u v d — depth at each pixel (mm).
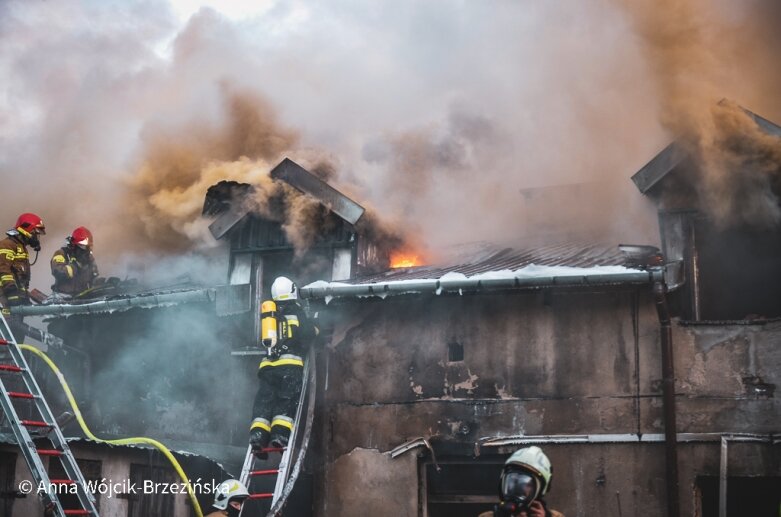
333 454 11422
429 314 11508
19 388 12898
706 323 10422
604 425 10484
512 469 5762
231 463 12078
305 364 11383
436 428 11086
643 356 10555
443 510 11547
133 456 11883
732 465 9945
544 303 11023
